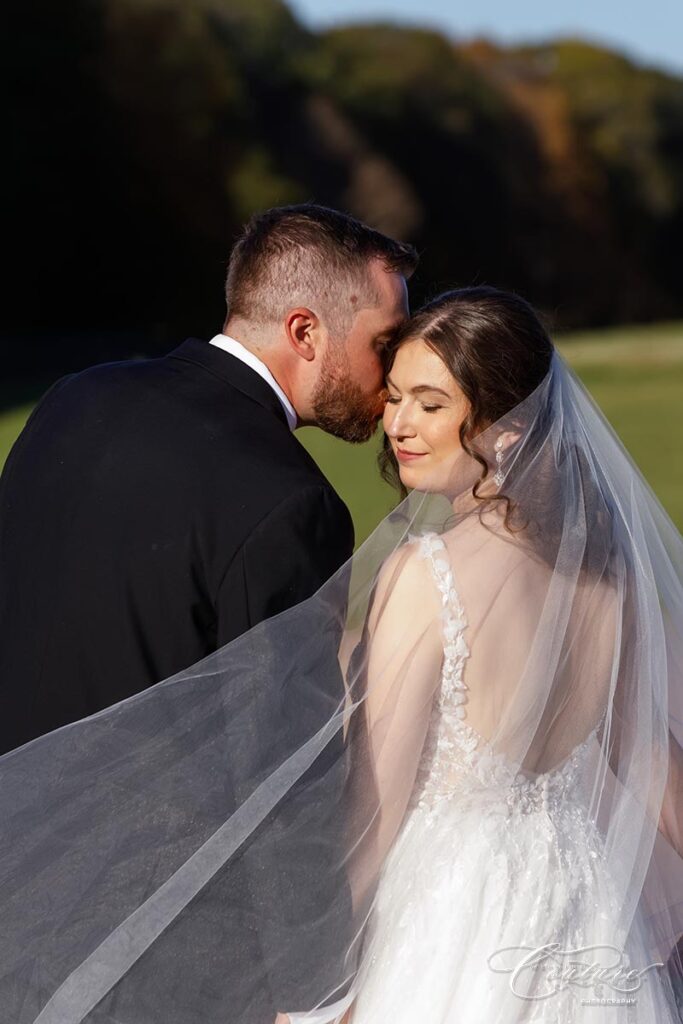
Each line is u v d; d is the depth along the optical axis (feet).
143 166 90.58
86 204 87.45
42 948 6.87
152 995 6.77
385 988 6.93
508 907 6.94
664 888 7.83
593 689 7.41
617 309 128.36
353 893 6.97
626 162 128.47
